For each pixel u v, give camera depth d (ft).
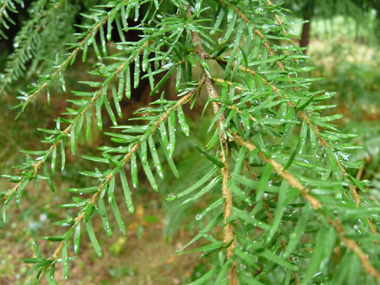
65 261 0.40
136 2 0.58
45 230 3.00
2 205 0.47
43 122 3.05
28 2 1.40
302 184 0.33
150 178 0.42
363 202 0.43
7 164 3.02
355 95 2.84
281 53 0.67
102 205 0.42
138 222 3.07
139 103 2.53
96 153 3.03
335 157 0.45
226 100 0.42
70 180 3.09
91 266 2.87
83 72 2.36
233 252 0.33
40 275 0.41
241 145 0.40
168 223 2.27
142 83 2.32
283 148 0.44
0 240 2.89
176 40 0.51
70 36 1.09
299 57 0.52
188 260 2.84
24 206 3.08
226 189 0.38
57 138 0.50
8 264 2.77
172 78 2.19
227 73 0.48
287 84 0.49
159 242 3.00
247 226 0.41
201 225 2.43
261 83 0.47
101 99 0.51
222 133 0.42
